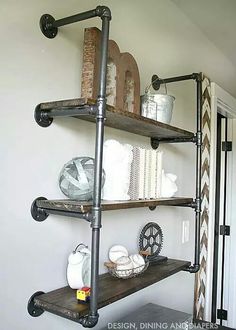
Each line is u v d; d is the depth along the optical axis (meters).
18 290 1.00
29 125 1.04
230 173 2.86
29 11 1.04
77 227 1.21
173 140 1.68
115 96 1.20
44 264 1.09
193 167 2.10
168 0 1.76
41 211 1.06
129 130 1.44
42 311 1.07
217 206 2.84
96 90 1.10
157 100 1.41
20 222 1.01
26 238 1.03
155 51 1.69
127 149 1.24
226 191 2.86
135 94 1.34
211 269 2.26
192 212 2.08
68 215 0.99
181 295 1.95
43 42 1.08
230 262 2.79
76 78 1.21
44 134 1.09
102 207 0.96
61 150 1.15
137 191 1.32
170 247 1.84
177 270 1.49
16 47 1.00
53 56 1.12
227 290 2.78
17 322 1.00
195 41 2.05
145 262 1.39
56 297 1.05
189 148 2.05
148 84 1.63
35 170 1.06
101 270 1.33
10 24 0.98
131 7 1.50
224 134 2.89
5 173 0.97
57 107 1.02
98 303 0.99
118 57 1.23
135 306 1.54
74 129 1.20
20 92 1.01
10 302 0.98
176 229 1.90
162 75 1.74
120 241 1.45
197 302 2.12
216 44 2.30
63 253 1.16
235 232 2.80
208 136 2.22
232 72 2.66
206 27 2.06
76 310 0.95
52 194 1.12
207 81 2.20
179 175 1.93
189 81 2.04
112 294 1.08
